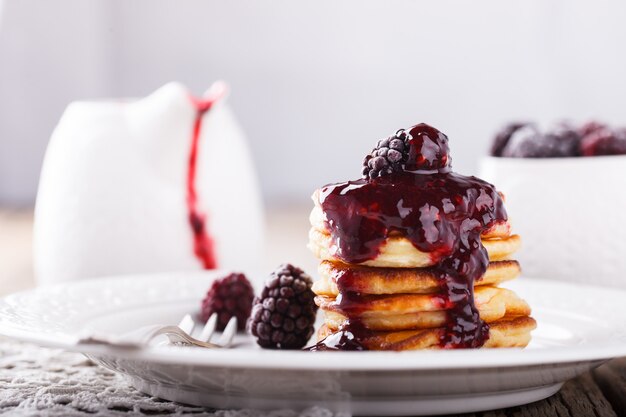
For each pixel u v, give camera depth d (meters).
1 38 1.19
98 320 0.46
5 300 0.45
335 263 0.41
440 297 0.40
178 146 0.59
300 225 0.93
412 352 0.35
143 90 1.28
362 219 0.40
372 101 1.30
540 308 0.48
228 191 0.60
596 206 0.53
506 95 1.28
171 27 1.27
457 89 1.29
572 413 0.40
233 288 0.51
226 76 1.29
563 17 1.26
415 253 0.40
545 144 0.54
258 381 0.37
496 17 1.27
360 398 0.37
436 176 0.41
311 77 1.30
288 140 1.31
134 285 0.50
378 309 0.40
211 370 0.36
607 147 0.53
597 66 1.26
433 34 1.28
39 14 1.20
